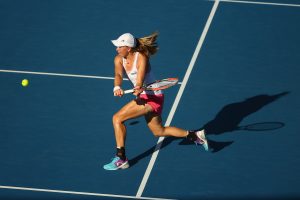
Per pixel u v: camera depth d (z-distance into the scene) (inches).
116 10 1696.6
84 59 1487.5
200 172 1123.9
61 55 1503.4
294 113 1291.8
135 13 1680.6
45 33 1595.7
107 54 1507.1
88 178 1104.8
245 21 1640.0
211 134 1226.6
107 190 1074.7
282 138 1214.9
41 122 1259.8
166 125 1248.8
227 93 1358.3
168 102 1323.8
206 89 1371.8
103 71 1441.9
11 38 1573.6
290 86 1385.3
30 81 1400.1
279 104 1320.1
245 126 1250.0
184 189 1079.0
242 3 1727.4
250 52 1509.6
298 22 1636.3
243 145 1195.3
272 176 1115.3
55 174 1114.1
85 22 1641.2
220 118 1274.6
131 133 1228.5
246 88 1376.7
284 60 1480.1
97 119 1270.9
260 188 1083.3
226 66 1455.5
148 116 1115.3
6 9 1702.8
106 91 1365.7
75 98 1339.8
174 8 1704.0
